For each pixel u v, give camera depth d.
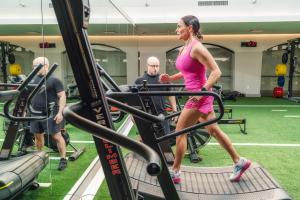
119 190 1.08
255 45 11.22
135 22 8.26
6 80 3.61
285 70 10.52
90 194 2.89
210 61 2.41
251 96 11.52
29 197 2.76
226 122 5.50
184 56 2.55
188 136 4.07
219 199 2.33
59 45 3.47
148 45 11.24
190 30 2.53
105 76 1.93
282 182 3.21
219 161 4.03
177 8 8.16
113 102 1.25
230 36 11.24
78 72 1.03
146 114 1.25
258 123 6.52
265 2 7.97
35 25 3.58
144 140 1.76
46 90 3.14
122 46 7.59
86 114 1.05
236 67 11.42
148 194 2.32
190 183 2.63
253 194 2.38
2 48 3.72
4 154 2.71
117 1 8.20
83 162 3.69
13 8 3.72
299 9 7.91
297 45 10.95
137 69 9.35
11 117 2.38
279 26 8.78
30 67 3.65
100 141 1.06
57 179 3.19
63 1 0.97
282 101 10.05
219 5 8.09
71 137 4.24
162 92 1.90
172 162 3.03
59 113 3.26
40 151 3.05
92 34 5.65
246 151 4.43
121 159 1.07
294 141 5.00
